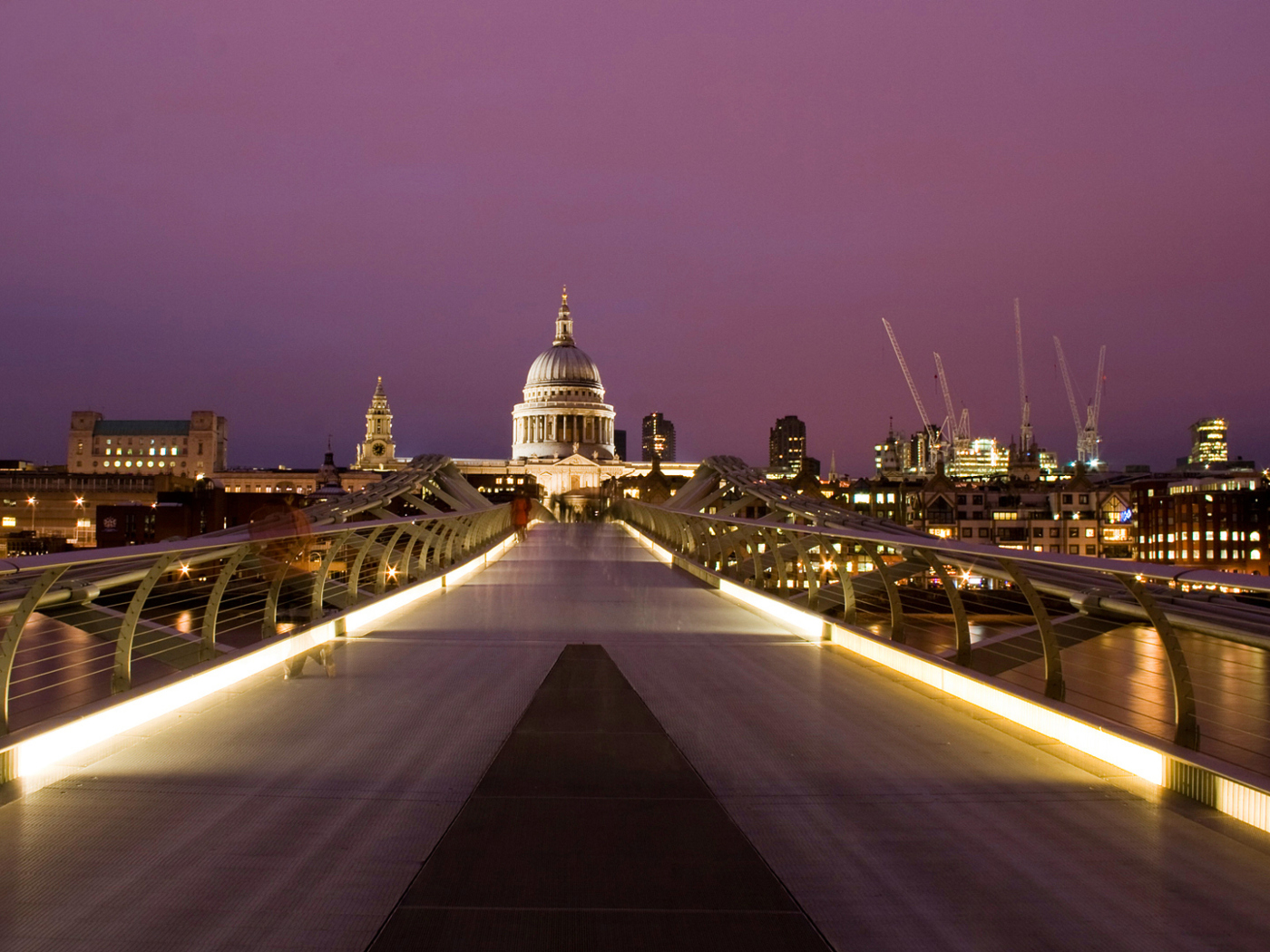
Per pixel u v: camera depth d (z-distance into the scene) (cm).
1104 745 723
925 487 10225
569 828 575
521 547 3956
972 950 432
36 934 439
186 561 1223
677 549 2983
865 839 564
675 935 442
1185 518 9175
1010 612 1285
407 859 526
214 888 489
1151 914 470
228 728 807
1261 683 852
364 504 1973
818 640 1315
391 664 1119
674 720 848
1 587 1045
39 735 687
